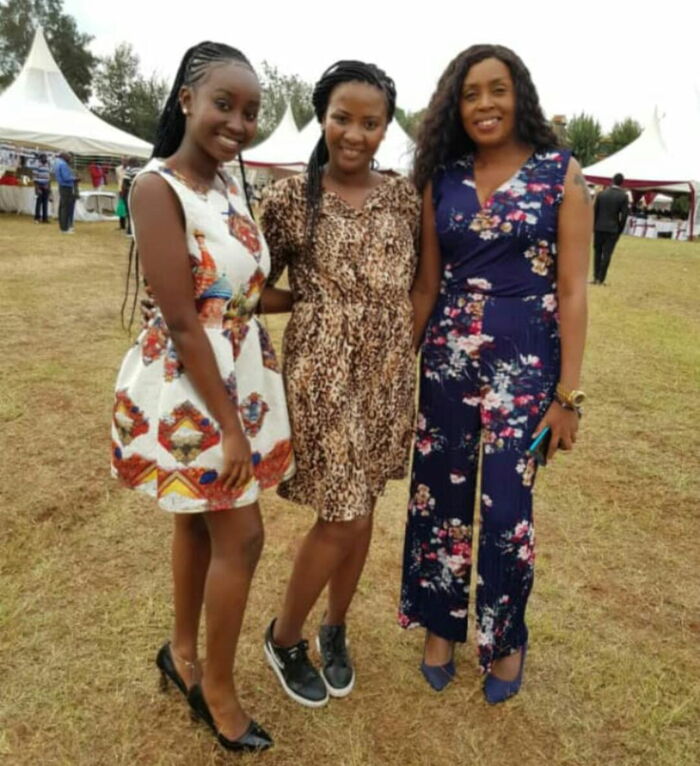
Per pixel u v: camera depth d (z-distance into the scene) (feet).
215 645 6.10
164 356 5.47
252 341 5.78
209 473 5.44
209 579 5.95
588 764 6.50
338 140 5.95
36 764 6.17
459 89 6.32
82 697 6.94
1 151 68.54
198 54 5.24
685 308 31.37
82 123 53.26
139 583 8.78
